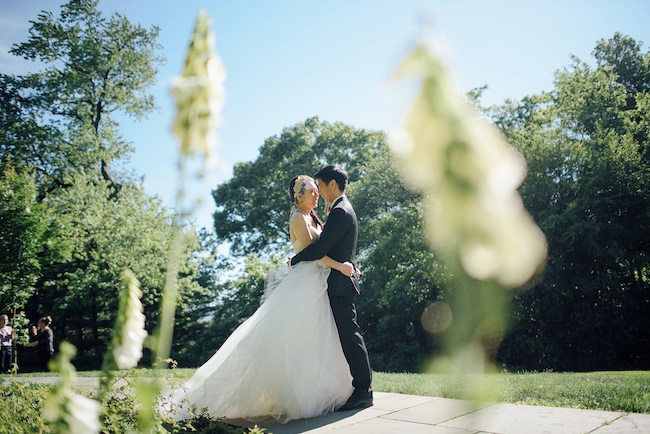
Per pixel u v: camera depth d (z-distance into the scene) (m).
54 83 29.84
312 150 37.84
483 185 0.37
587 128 24.38
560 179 20.98
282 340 4.60
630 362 19.70
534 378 7.34
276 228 38.25
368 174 31.42
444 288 21.36
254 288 28.06
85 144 30.05
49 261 20.52
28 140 28.78
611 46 33.38
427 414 4.44
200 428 4.03
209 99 1.04
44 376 10.05
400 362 23.25
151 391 1.56
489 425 3.81
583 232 19.12
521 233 0.38
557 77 26.55
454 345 0.49
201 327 34.38
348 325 4.89
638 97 25.77
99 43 31.61
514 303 19.45
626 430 3.54
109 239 27.81
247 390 4.55
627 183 20.25
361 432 3.90
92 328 32.09
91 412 1.29
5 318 15.62
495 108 26.92
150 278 27.69
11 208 18.25
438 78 0.39
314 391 4.57
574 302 20.11
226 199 39.41
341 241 4.99
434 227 0.39
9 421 3.27
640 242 20.67
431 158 0.38
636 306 19.62
